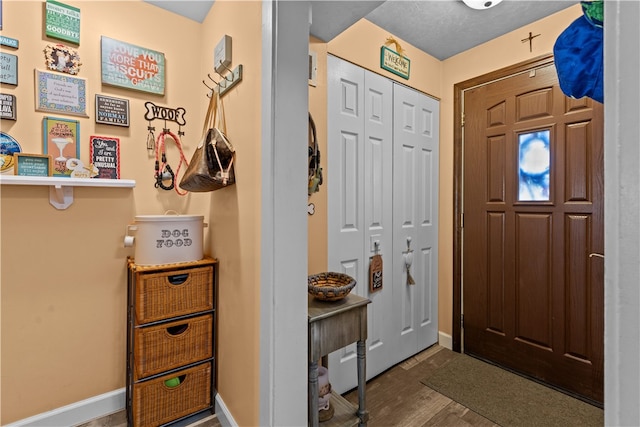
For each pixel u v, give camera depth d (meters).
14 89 1.45
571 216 1.89
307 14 1.26
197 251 1.66
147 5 1.80
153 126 1.82
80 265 1.62
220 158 1.46
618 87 0.33
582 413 1.74
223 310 1.62
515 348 2.14
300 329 1.24
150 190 1.81
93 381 1.66
